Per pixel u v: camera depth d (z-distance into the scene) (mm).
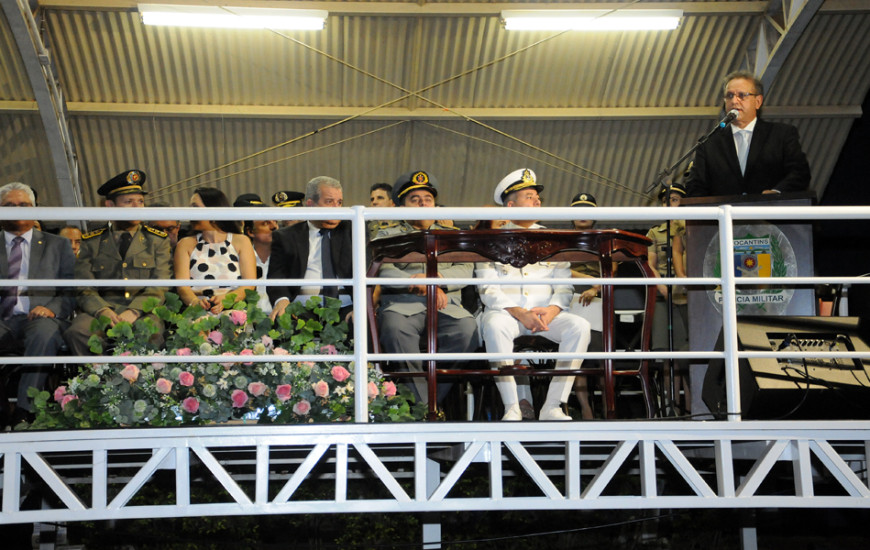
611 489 6785
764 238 3904
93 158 10500
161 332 3961
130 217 3174
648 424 3322
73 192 10273
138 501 6504
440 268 4359
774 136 4293
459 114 10359
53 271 4512
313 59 9922
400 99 10312
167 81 10031
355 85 10219
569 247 3645
